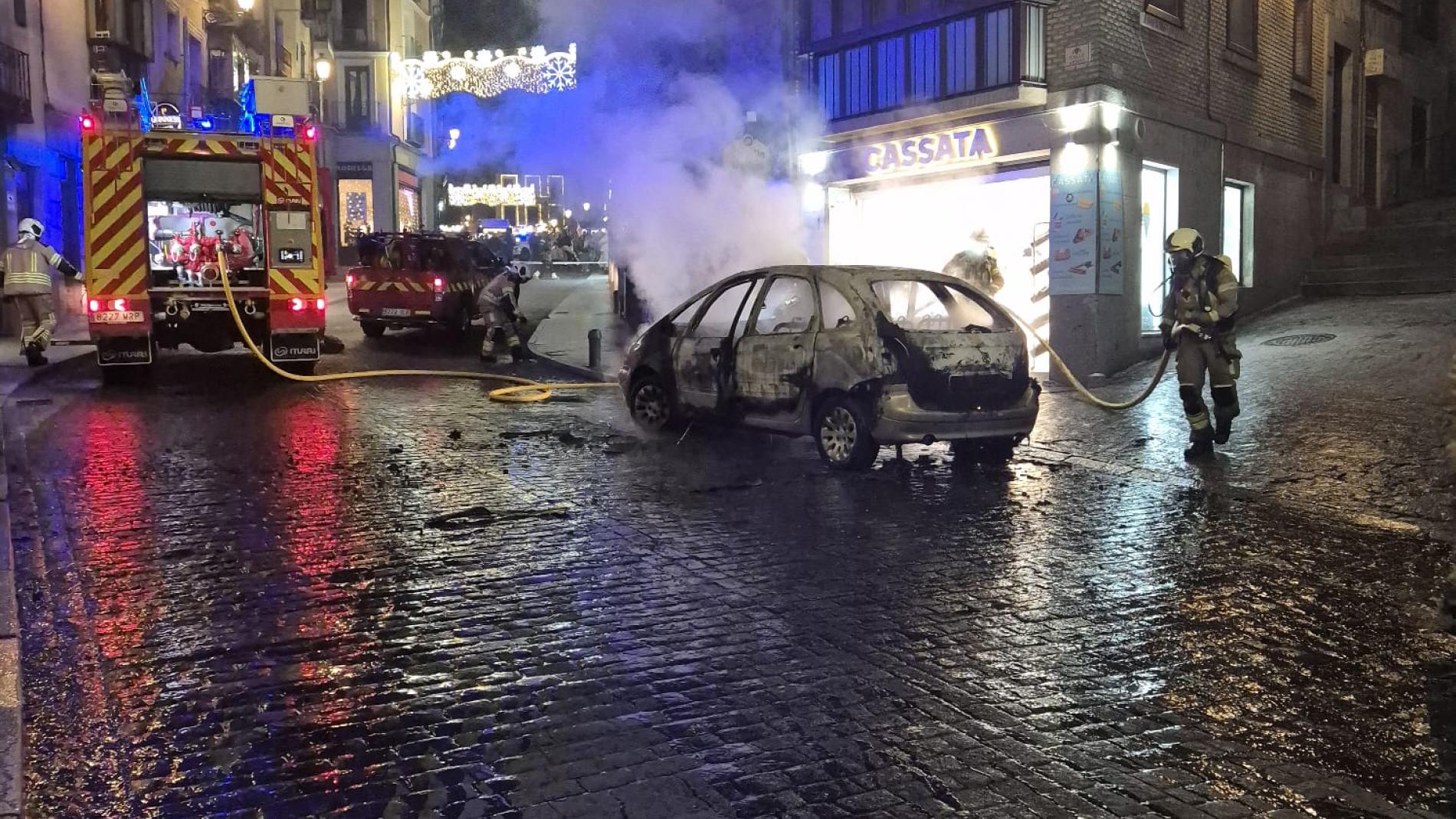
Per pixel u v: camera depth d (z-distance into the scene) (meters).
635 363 10.62
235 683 4.53
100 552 6.46
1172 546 6.57
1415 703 4.27
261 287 14.61
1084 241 13.98
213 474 8.69
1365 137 20.95
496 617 5.34
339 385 14.44
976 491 8.12
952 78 15.01
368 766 3.79
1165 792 3.55
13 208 21.08
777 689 4.43
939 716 4.16
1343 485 8.06
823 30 17.19
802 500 7.82
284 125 14.45
